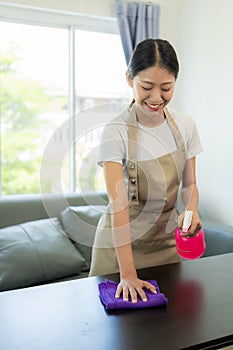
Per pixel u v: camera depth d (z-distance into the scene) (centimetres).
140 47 116
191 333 87
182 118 138
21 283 202
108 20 284
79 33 281
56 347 82
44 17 265
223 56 257
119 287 106
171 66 113
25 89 275
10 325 90
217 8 259
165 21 294
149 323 91
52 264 211
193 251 126
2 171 275
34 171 286
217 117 266
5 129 273
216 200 273
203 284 114
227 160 260
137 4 272
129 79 122
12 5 251
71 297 105
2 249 208
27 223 229
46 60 278
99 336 86
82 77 288
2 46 264
